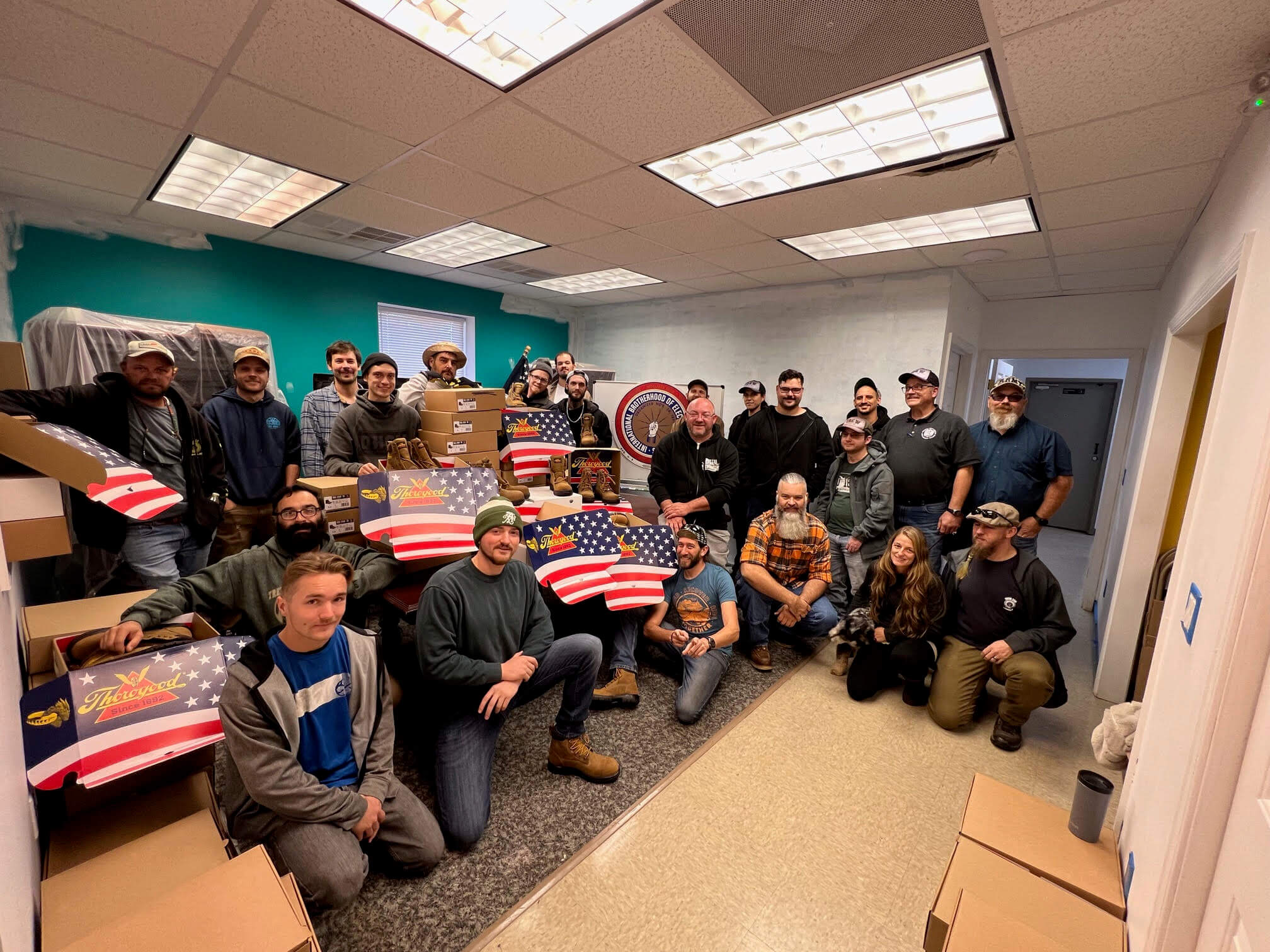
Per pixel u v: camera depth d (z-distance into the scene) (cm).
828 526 315
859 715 225
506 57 181
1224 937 70
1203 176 225
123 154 259
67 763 106
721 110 203
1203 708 79
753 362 555
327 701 130
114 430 195
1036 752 204
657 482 318
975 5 142
